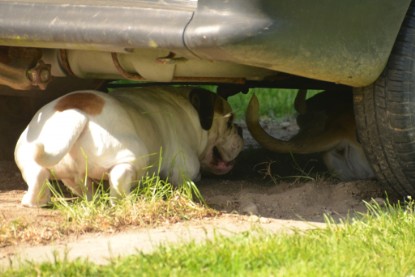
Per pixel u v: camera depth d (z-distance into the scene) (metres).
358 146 12.36
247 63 9.02
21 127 12.94
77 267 8.06
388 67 10.15
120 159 10.24
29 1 9.88
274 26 8.79
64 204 10.04
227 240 8.69
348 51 9.55
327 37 9.29
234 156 12.74
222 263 8.14
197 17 8.88
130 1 9.84
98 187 10.41
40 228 9.45
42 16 9.63
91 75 11.25
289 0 8.88
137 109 11.19
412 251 8.62
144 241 9.20
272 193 11.55
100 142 10.18
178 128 11.69
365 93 10.40
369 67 9.84
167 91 11.98
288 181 12.38
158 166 11.22
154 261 8.20
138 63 10.43
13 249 8.96
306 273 7.79
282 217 10.44
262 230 9.18
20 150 10.41
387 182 10.87
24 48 10.55
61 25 9.50
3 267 8.30
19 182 11.80
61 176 10.48
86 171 10.17
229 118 12.59
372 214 10.02
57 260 8.30
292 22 8.92
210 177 12.83
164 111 11.57
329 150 12.62
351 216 10.53
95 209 9.88
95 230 9.58
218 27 8.72
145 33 9.07
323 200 11.19
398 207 10.07
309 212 10.71
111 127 10.27
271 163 13.42
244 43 8.74
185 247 8.54
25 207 10.23
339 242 8.82
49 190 10.38
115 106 10.42
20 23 9.70
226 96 13.04
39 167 10.23
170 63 10.02
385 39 9.88
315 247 8.58
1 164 12.50
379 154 10.64
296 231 9.15
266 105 19.05
